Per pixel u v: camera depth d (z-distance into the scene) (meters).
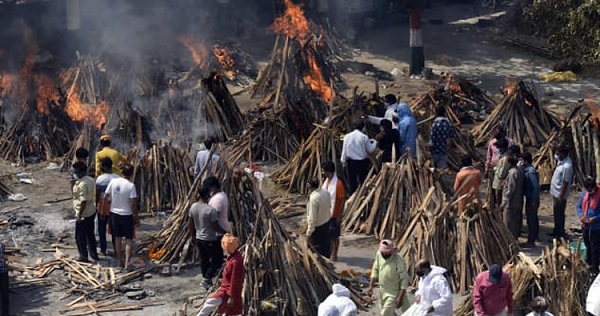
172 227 17.41
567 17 33.78
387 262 13.66
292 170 21.03
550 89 30.81
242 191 16.34
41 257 17.31
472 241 15.84
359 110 21.84
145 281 16.22
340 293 12.67
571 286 14.10
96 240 17.97
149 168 19.84
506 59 35.06
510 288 13.07
